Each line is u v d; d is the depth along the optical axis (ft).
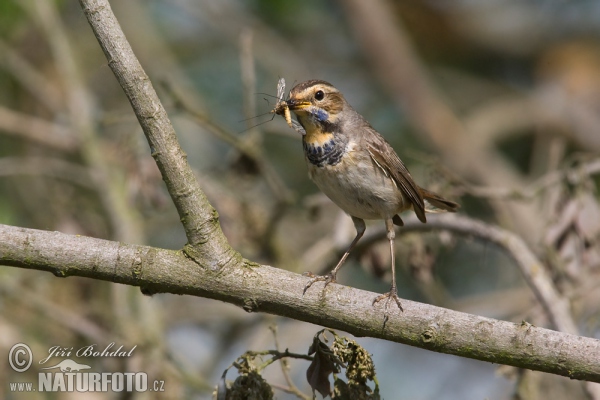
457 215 35.32
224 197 38.81
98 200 46.57
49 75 50.52
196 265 20.58
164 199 37.81
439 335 20.38
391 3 60.03
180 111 36.78
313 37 58.90
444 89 59.93
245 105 37.52
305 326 40.45
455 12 60.90
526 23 60.90
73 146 45.98
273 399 21.07
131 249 20.58
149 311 36.73
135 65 20.29
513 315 41.06
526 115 55.11
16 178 45.52
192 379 34.58
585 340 19.95
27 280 39.29
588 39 60.18
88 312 38.52
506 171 53.36
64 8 52.75
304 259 40.45
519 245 31.17
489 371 42.98
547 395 33.22
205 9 54.24
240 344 42.06
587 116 55.83
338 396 20.40
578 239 32.58
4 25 49.06
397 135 55.06
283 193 38.63
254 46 53.83
